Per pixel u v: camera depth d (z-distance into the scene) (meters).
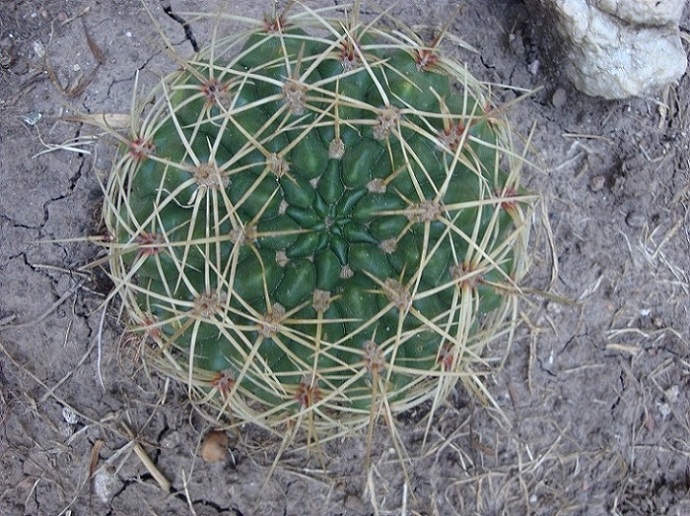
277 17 0.38
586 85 0.48
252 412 0.39
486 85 0.46
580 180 0.49
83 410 0.47
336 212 0.36
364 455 0.47
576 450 0.49
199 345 0.37
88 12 0.48
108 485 0.47
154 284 0.38
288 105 0.35
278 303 0.36
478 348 0.40
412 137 0.36
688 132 0.49
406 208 0.36
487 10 0.49
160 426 0.47
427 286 0.36
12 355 0.46
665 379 0.49
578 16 0.45
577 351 0.49
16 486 0.47
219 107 0.36
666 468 0.49
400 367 0.36
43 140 0.47
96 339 0.46
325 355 0.36
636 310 0.49
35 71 0.47
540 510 0.49
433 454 0.47
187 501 0.47
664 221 0.49
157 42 0.48
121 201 0.39
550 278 0.48
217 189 0.35
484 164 0.38
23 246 0.47
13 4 0.48
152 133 0.37
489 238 0.37
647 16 0.46
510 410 0.48
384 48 0.38
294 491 0.47
